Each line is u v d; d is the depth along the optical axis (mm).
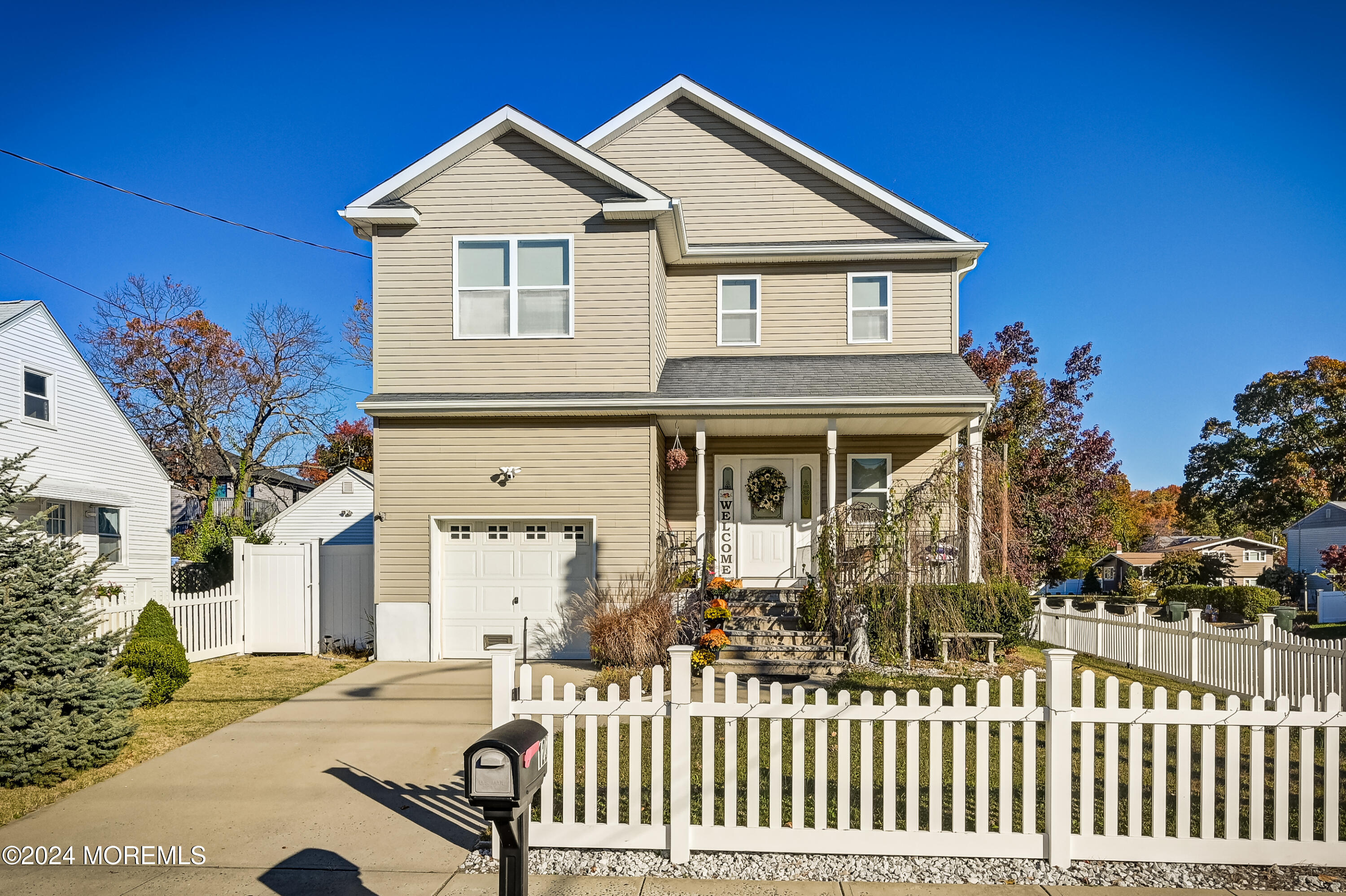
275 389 38156
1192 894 4887
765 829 5348
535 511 13336
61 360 18844
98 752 7629
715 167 16438
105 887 5188
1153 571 38406
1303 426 43938
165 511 22781
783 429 14898
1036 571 23312
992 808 6301
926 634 12438
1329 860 5113
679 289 16219
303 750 8242
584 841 5441
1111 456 24672
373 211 13375
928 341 15906
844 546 12664
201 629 13258
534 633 13352
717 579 12789
